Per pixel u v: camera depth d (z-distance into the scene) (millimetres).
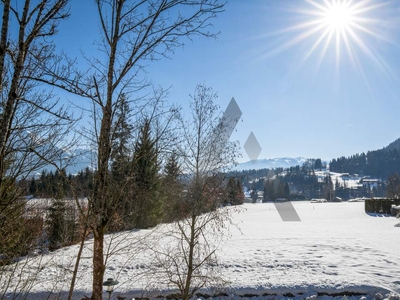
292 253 9430
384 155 176875
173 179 5203
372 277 6941
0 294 4387
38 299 5652
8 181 3795
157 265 6574
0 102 3529
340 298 6301
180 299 6223
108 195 3980
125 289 6430
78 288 6258
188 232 6027
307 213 30359
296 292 6414
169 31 4090
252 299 6344
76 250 8547
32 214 5312
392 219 21609
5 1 3021
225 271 7555
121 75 3951
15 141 3873
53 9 3357
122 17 4008
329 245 10680
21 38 3191
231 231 15391
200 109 5180
